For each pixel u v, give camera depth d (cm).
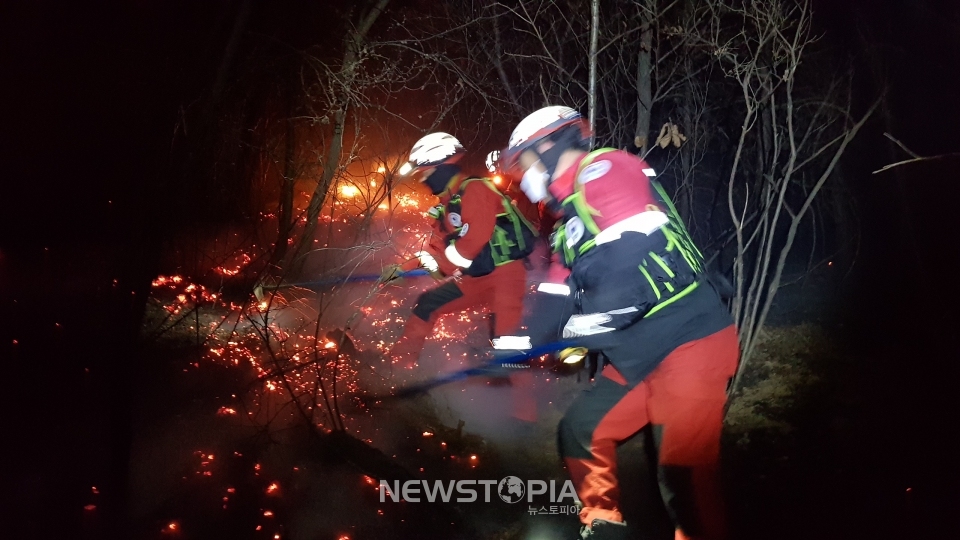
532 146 383
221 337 569
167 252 420
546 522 406
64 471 391
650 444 425
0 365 445
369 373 570
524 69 726
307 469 431
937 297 666
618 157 367
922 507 423
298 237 737
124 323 356
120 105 399
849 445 501
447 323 720
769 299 518
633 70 685
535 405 538
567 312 512
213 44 363
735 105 730
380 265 746
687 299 359
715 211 758
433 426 506
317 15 642
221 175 494
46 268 556
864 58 664
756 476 460
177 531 367
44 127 590
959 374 604
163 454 423
